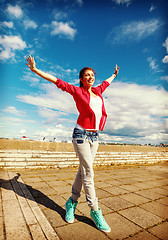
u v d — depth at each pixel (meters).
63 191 2.61
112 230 1.60
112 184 3.28
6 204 1.86
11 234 1.33
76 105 1.59
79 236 1.46
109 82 2.04
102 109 1.61
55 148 4.57
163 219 1.88
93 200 1.55
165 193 2.85
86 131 1.50
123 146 6.16
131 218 1.88
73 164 4.72
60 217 1.79
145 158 6.62
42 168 4.25
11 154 3.95
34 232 1.39
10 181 2.78
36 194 2.40
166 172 4.99
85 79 1.62
